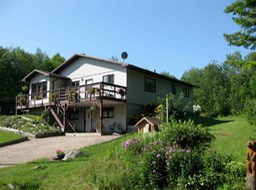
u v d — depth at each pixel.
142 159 8.47
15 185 9.16
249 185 6.33
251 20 15.45
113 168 9.19
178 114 22.53
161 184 7.90
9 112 40.75
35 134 21.14
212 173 7.29
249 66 15.30
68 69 28.05
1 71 40.50
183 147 9.21
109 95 22.62
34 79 29.39
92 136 20.25
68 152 13.64
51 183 9.42
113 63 24.55
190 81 54.81
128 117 23.58
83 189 8.49
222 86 37.00
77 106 26.19
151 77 26.52
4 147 18.06
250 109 16.23
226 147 11.59
